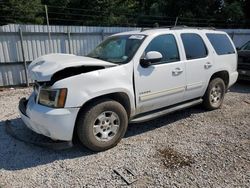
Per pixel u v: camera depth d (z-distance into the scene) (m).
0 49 8.69
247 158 3.62
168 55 4.48
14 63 9.05
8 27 8.67
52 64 3.51
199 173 3.26
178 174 3.24
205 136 4.38
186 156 3.69
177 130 4.65
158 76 4.27
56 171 3.32
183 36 4.84
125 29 11.16
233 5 23.12
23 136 4.30
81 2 21.64
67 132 3.45
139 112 4.23
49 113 3.36
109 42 4.75
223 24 23.56
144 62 4.05
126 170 3.33
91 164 3.49
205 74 5.20
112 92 3.72
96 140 3.70
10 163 3.52
